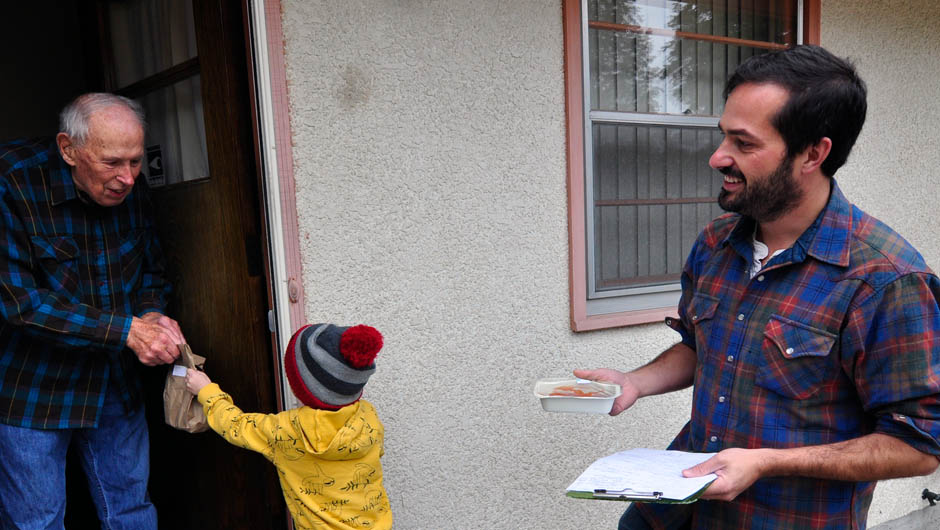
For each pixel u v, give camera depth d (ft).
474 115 7.97
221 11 6.88
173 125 8.30
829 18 10.84
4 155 6.34
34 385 6.64
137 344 6.41
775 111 4.24
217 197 7.44
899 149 11.92
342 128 7.13
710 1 10.34
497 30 8.04
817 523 4.60
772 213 4.53
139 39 8.75
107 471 7.54
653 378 5.91
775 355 4.63
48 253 6.47
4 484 6.82
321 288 7.15
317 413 5.66
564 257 8.83
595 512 9.45
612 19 9.37
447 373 8.05
